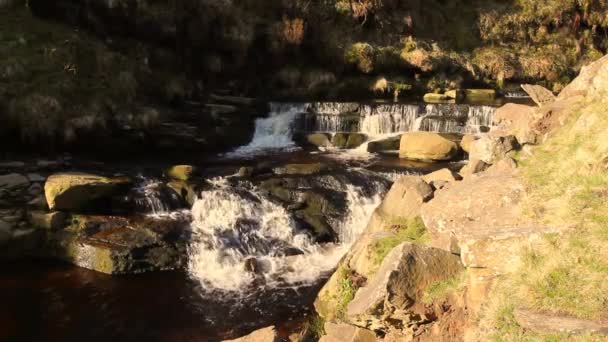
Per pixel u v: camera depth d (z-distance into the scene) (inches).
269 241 438.6
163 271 401.7
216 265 409.7
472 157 372.5
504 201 249.8
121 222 436.5
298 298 360.8
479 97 940.6
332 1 1010.7
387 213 356.2
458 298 215.8
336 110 759.1
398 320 219.3
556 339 166.4
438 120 707.4
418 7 1133.7
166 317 337.1
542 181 256.4
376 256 298.7
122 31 738.8
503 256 206.7
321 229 455.5
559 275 190.7
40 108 542.3
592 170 245.4
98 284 379.6
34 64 584.7
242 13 885.2
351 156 636.7
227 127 685.3
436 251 229.8
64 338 313.1
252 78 875.4
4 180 457.1
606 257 190.7
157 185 486.3
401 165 580.1
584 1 1234.0
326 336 262.5
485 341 186.4
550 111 359.9
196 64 817.5
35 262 414.6
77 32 674.2
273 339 253.6
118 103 611.8
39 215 423.8
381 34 1043.9
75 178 453.4
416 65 979.3
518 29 1198.9
